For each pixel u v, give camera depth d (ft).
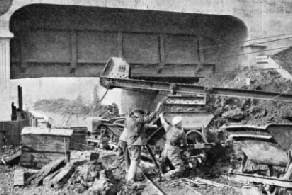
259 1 116.37
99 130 66.90
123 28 109.19
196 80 125.08
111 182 37.45
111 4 98.68
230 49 122.42
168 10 104.73
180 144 44.37
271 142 39.22
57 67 104.47
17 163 48.93
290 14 119.96
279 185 36.32
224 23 119.03
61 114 131.75
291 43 120.16
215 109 80.18
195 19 114.42
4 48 89.04
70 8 97.14
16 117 71.61
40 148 47.52
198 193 35.70
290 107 85.30
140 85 61.11
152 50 114.62
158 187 36.88
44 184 39.47
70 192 36.47
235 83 104.68
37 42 101.35
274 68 109.81
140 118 39.78
